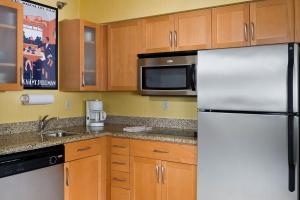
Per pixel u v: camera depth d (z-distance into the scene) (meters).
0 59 2.54
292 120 2.10
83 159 2.88
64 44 3.39
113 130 3.21
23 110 3.06
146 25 3.26
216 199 2.43
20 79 2.64
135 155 2.96
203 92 2.46
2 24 2.54
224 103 2.37
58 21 3.42
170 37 3.10
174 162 2.74
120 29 3.44
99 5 3.53
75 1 3.63
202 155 2.48
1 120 2.88
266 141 2.20
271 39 2.58
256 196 2.25
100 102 3.63
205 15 2.91
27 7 3.08
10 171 2.24
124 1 3.35
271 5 2.58
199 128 2.49
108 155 3.14
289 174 2.12
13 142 2.47
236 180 2.33
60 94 3.46
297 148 2.12
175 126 3.40
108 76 3.53
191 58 2.86
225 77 2.36
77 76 3.31
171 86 2.99
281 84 2.14
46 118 3.28
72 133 3.03
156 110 3.54
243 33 2.71
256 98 2.23
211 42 2.88
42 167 2.48
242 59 2.29
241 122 2.30
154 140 2.84
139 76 3.21
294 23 2.48
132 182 2.98
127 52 3.39
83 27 3.32
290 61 2.10
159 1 3.12
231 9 2.77
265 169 2.21
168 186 2.77
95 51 3.48
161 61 3.04
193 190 2.63
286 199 2.14
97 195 3.06
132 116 3.71
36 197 2.45
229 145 2.35
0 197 2.19
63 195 2.68
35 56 3.17
